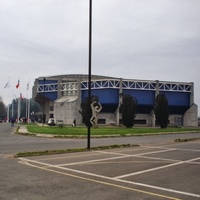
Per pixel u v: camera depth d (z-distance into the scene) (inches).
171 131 1925.4
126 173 451.8
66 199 297.3
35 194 314.0
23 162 552.7
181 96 3560.5
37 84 4222.4
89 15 857.5
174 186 369.4
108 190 339.6
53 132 1600.6
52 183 370.9
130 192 332.2
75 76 4362.7
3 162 551.5
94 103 2372.0
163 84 3489.2
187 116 3592.5
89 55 863.1
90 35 859.4
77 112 3494.1
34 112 6309.1
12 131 1846.7
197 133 1830.7
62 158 618.2
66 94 3801.7
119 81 3378.4
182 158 641.0
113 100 3353.8
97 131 1685.5
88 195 314.7
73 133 1518.2
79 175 429.1
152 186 366.6
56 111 3671.3
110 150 788.0
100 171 465.7
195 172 471.2
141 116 3496.6
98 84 3420.3
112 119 3415.4
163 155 690.2
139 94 3432.6
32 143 1002.7
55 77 4175.7
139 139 1239.5
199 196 321.7
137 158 631.2
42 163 543.5
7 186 350.0
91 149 794.2
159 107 2741.1
